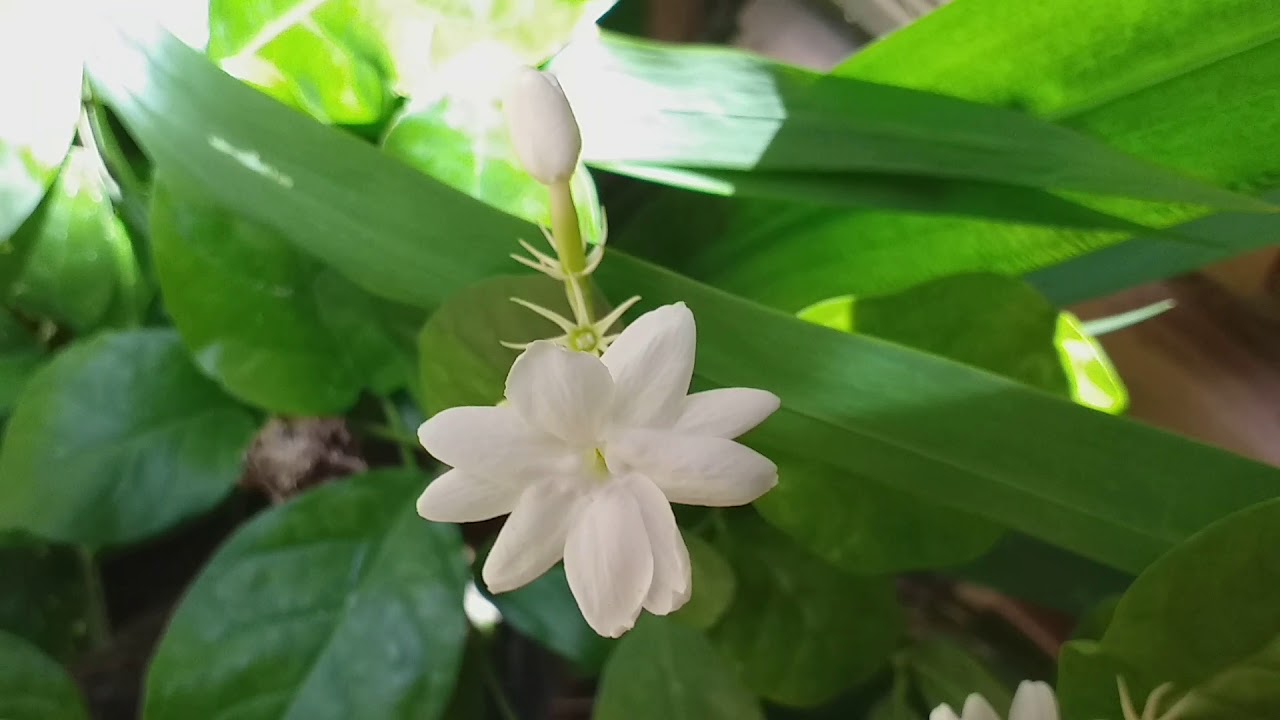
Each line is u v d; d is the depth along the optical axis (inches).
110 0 3.8
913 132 4.2
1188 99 4.2
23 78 4.1
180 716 3.9
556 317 3.3
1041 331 4.4
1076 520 3.4
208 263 4.3
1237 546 3.1
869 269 5.1
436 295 3.8
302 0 4.2
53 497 4.2
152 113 3.8
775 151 4.2
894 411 3.4
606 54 4.5
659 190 5.6
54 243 4.6
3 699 3.9
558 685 5.4
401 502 4.5
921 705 4.6
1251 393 6.9
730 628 4.3
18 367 4.8
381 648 4.1
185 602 4.1
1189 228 4.6
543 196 4.3
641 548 2.7
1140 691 3.5
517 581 2.8
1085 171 3.9
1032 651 5.4
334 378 4.6
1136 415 7.0
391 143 4.3
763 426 3.6
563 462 2.8
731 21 7.2
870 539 4.2
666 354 2.8
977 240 4.9
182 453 4.5
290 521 4.3
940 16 4.2
